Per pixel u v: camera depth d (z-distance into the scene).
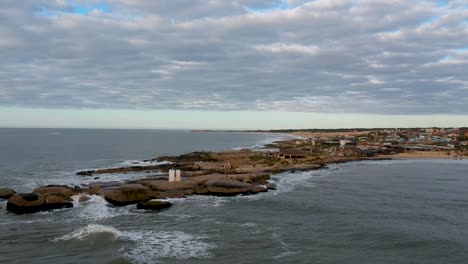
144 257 26.12
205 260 25.92
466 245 29.56
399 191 53.50
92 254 26.38
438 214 39.41
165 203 41.53
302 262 25.86
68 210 39.34
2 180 58.72
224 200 46.16
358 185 59.19
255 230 33.00
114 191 42.72
